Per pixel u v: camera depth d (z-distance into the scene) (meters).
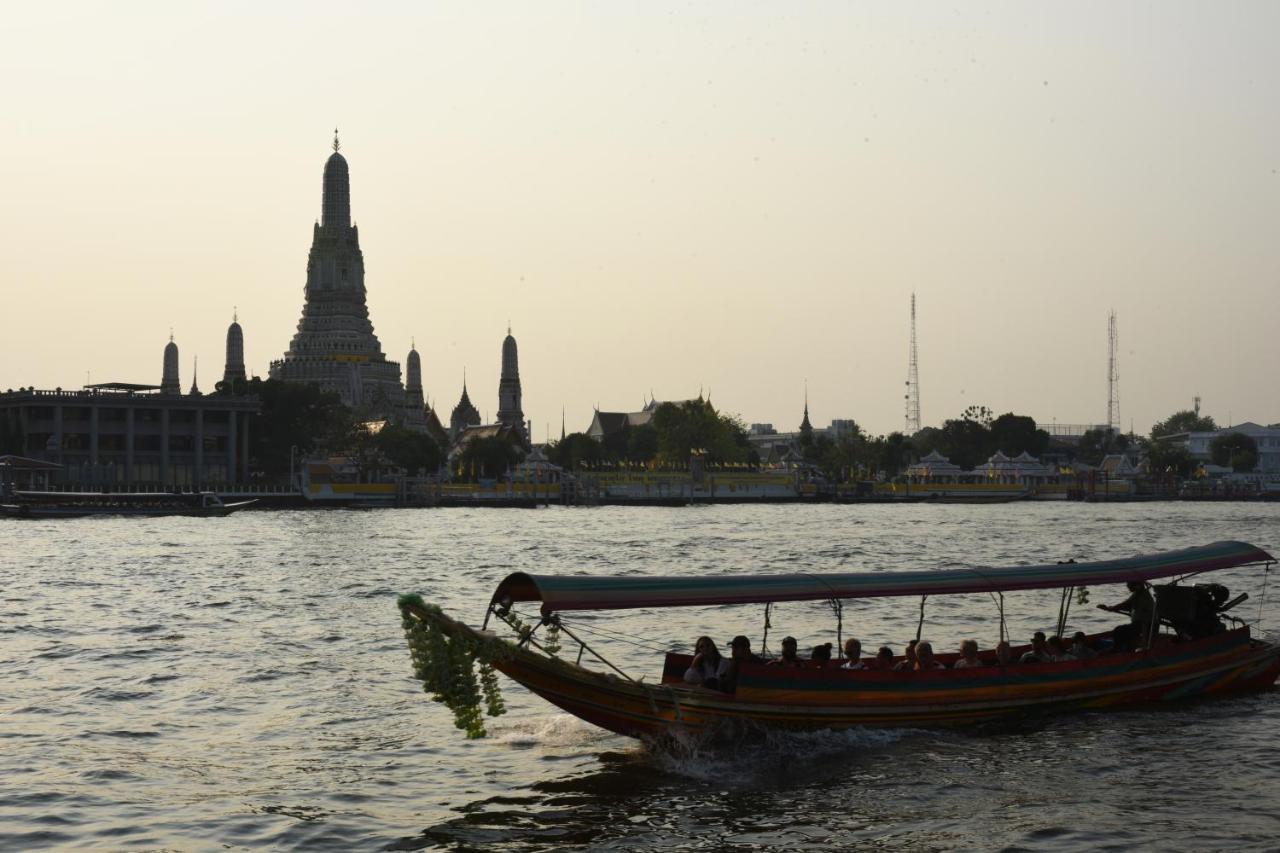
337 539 111.25
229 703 32.62
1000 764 26.16
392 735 28.98
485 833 22.20
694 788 24.66
